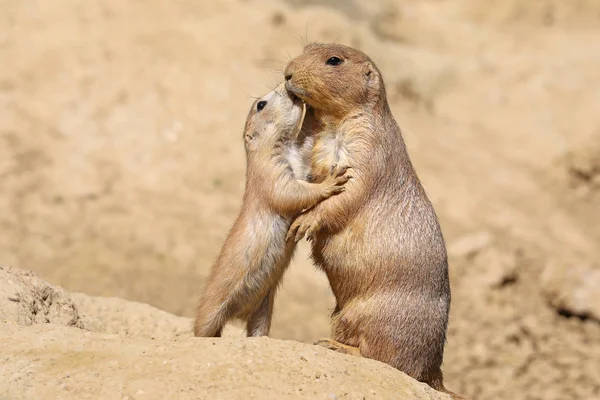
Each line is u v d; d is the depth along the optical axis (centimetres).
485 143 2247
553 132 2311
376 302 753
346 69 768
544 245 1877
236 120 1858
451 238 1812
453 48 2909
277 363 640
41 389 594
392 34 2891
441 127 2255
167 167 1745
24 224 1573
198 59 1980
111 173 1716
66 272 1457
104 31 2014
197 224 1633
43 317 795
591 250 1900
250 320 815
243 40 2062
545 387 1421
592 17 3241
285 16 2212
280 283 845
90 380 605
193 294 1445
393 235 752
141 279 1466
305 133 794
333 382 630
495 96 2444
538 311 1647
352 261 757
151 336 880
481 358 1480
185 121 1841
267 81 1962
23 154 1717
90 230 1582
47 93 1853
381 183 758
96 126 1798
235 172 1761
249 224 774
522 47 2944
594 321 1620
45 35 1981
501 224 1914
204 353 644
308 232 750
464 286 1667
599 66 2630
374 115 775
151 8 2100
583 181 2192
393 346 755
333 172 764
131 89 1883
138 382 602
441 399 673
